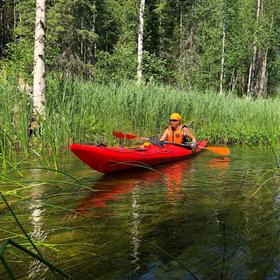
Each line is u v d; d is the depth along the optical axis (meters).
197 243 3.71
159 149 7.93
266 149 10.84
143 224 4.19
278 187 5.92
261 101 16.14
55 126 7.92
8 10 32.03
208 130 12.13
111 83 11.66
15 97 7.90
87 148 6.18
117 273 3.10
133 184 5.98
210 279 3.04
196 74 24.55
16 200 4.81
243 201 5.11
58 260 3.28
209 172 7.09
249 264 3.29
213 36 27.42
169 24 34.06
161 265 3.26
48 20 21.95
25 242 3.57
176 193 5.49
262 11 33.44
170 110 11.81
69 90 9.31
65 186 5.63
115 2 33.38
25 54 12.01
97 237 3.79
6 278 2.97
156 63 19.27
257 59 36.56
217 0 28.09
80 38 28.08
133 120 10.50
